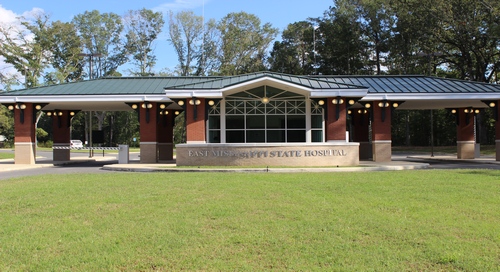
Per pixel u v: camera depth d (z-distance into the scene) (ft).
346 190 39.29
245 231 24.81
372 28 184.24
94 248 21.83
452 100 86.22
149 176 54.13
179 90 75.87
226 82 80.89
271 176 52.75
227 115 82.58
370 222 26.48
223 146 72.18
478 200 33.73
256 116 82.74
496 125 86.89
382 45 184.24
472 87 86.38
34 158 89.45
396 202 33.06
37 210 31.32
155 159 86.53
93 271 18.72
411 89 85.30
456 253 20.38
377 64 190.60
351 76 94.68
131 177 52.85
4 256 20.79
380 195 36.42
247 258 20.20
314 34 200.64
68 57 215.72
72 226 26.43
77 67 228.84
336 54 190.49
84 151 190.08
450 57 163.12
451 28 144.66
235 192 38.58
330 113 77.97
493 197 35.09
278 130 82.64
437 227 25.26
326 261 19.67
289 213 29.27
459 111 106.42
